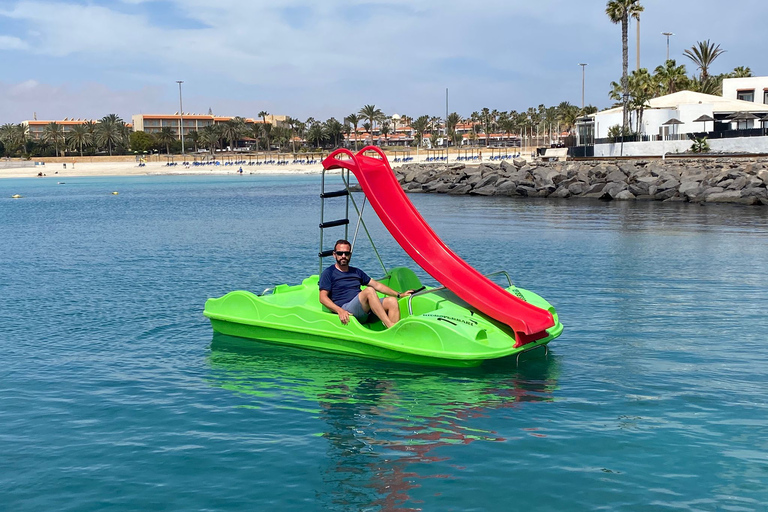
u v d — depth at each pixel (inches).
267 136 6269.7
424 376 304.0
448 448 226.5
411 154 5467.5
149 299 487.2
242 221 1154.0
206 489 201.2
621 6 2231.8
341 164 381.4
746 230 864.9
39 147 6072.8
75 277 586.2
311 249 763.4
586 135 2664.9
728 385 283.0
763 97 2662.4
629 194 1507.1
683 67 3260.3
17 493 200.4
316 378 305.1
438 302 341.7
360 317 343.6
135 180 3609.7
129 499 195.8
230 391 289.0
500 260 642.8
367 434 239.8
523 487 197.9
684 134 2187.5
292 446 230.8
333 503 191.6
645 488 195.8
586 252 689.0
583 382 291.3
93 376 311.7
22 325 411.2
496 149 5502.0
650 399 268.5
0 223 1185.4
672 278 531.2
